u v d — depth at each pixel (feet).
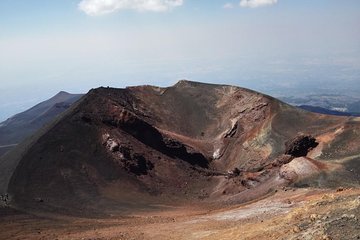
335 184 183.93
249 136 308.40
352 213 68.49
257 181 237.25
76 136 251.60
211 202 225.76
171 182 253.24
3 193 192.13
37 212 174.81
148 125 284.82
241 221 125.80
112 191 221.87
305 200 145.48
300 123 292.20
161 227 138.82
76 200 202.18
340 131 246.06
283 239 69.21
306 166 202.69
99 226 151.02
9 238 133.18
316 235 62.95
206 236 108.47
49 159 227.40
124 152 250.37
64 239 127.54
